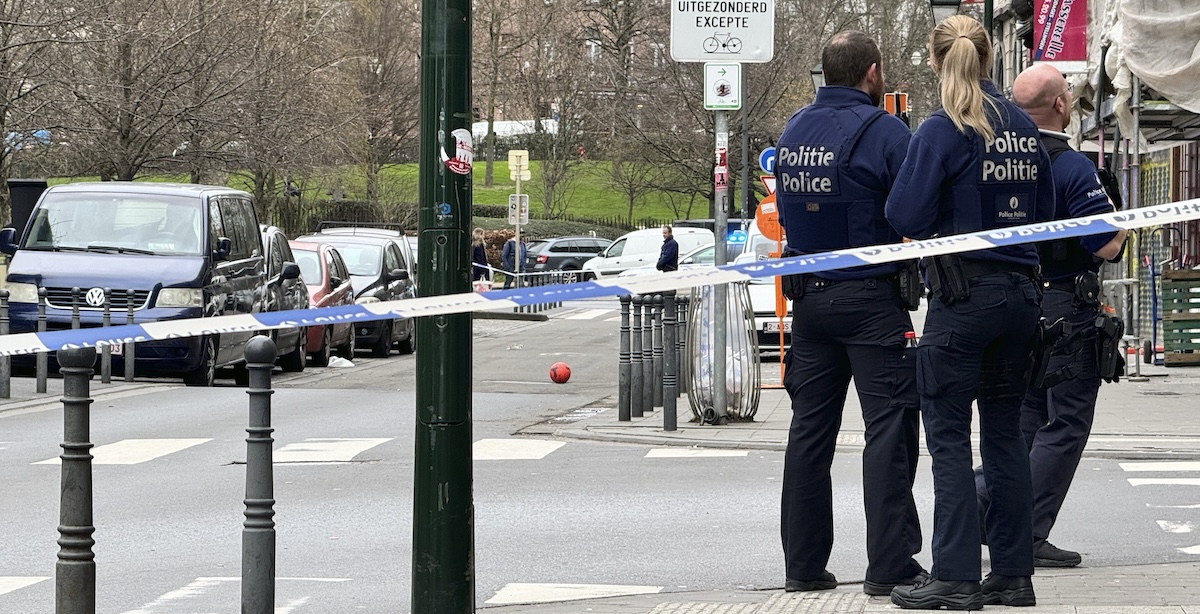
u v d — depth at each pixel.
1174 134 32.47
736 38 22.05
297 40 57.75
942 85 9.62
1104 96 30.50
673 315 21.80
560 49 106.31
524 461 19.09
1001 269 9.45
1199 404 24.92
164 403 26.08
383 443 20.92
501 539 14.14
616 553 13.46
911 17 90.50
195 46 49.41
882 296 10.39
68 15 43.16
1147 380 29.56
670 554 13.38
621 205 126.25
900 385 10.45
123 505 16.08
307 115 56.09
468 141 8.99
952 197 9.52
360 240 44.09
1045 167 9.71
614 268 77.25
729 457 19.36
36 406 25.61
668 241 65.62
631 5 100.25
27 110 46.03
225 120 50.72
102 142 48.84
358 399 27.70
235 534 14.51
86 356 8.71
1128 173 28.88
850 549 13.50
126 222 30.50
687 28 22.11
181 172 53.94
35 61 45.75
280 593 11.98
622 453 19.81
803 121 10.59
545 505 15.88
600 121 97.19
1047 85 11.39
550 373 32.25
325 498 16.47
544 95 108.31
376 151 88.75
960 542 9.59
